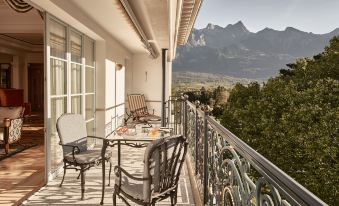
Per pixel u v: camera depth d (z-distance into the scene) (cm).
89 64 763
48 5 435
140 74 1338
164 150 312
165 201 423
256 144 2566
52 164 511
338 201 1878
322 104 2227
